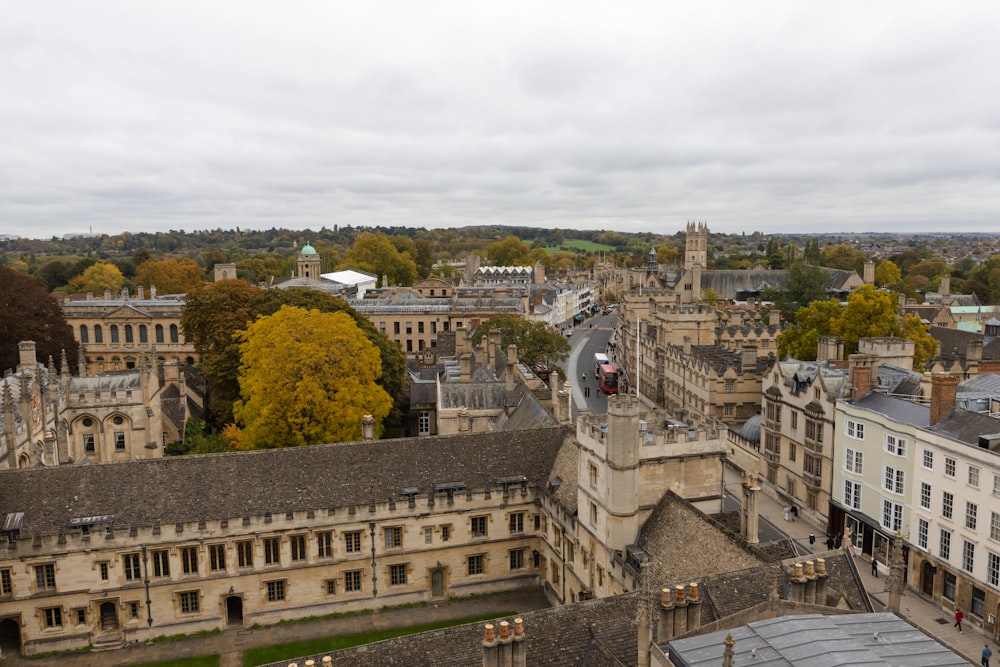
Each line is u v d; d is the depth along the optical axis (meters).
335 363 91.44
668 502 58.25
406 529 66.69
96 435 90.44
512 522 70.50
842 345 95.88
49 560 58.91
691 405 126.31
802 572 42.66
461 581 69.38
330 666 37.25
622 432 55.66
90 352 155.12
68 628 60.12
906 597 69.19
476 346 145.50
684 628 38.75
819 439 83.81
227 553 62.34
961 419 67.06
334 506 64.75
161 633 61.78
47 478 62.09
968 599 63.81
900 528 71.75
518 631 37.19
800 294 174.25
